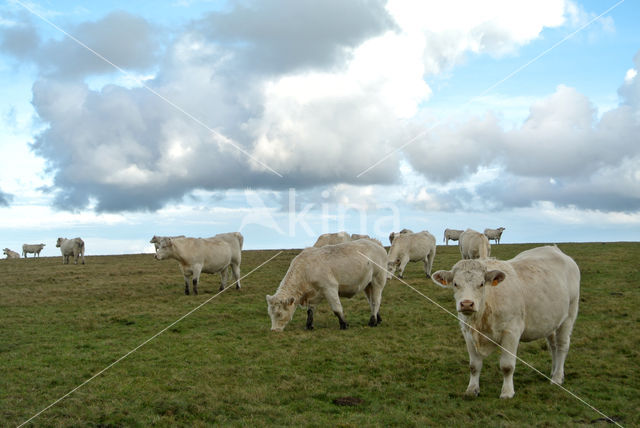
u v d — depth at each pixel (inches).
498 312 312.0
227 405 307.9
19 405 313.6
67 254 1418.6
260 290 824.9
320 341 470.9
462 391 330.6
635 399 312.7
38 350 456.4
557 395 319.3
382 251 557.0
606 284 754.2
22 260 1614.2
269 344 465.4
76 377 374.0
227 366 394.6
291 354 425.7
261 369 386.6
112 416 291.6
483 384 345.7
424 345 450.3
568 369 376.5
